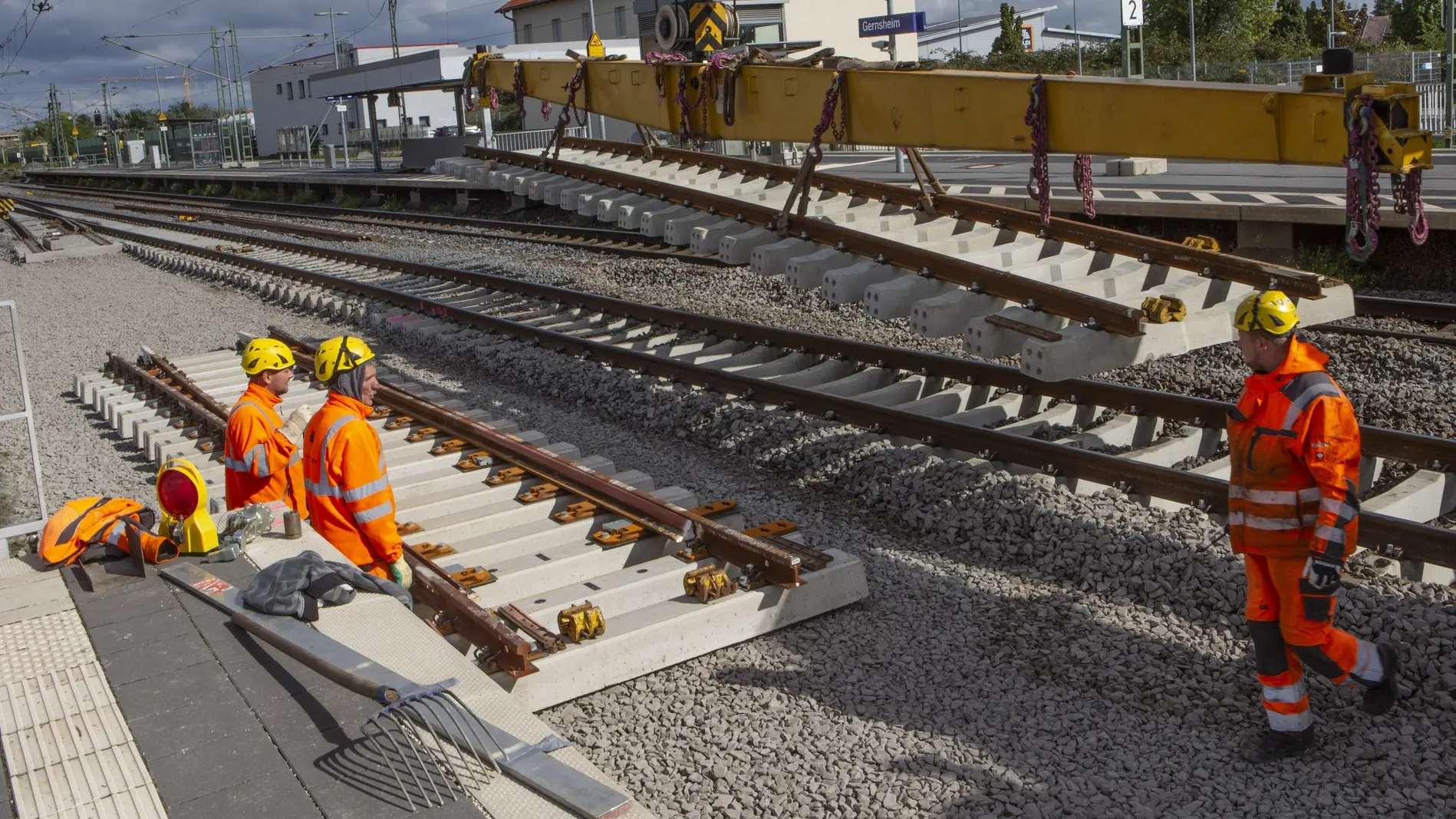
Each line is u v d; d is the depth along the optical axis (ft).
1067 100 24.31
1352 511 13.88
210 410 34.96
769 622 19.35
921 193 34.91
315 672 13.57
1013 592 20.52
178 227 95.86
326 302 52.60
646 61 37.09
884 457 26.23
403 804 11.01
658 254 60.75
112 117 378.32
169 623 15.05
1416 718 15.79
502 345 41.14
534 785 11.39
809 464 27.66
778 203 38.60
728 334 39.22
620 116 40.32
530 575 20.65
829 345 35.22
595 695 17.71
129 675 13.64
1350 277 48.14
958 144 27.09
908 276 28.55
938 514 23.70
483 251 70.64
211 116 403.54
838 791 14.83
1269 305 14.10
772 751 15.88
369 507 17.38
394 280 57.77
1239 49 159.33
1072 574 20.95
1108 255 29.60
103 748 12.10
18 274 77.77
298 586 15.03
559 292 47.39
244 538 17.35
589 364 37.37
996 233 32.07
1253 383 14.64
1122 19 71.67
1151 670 17.34
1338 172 69.00
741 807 14.66
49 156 407.03
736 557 20.40
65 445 34.94
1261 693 16.65
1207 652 17.75
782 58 32.58
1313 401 13.98
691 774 15.42
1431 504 22.45
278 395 20.08
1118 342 23.54
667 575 20.13
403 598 16.15
